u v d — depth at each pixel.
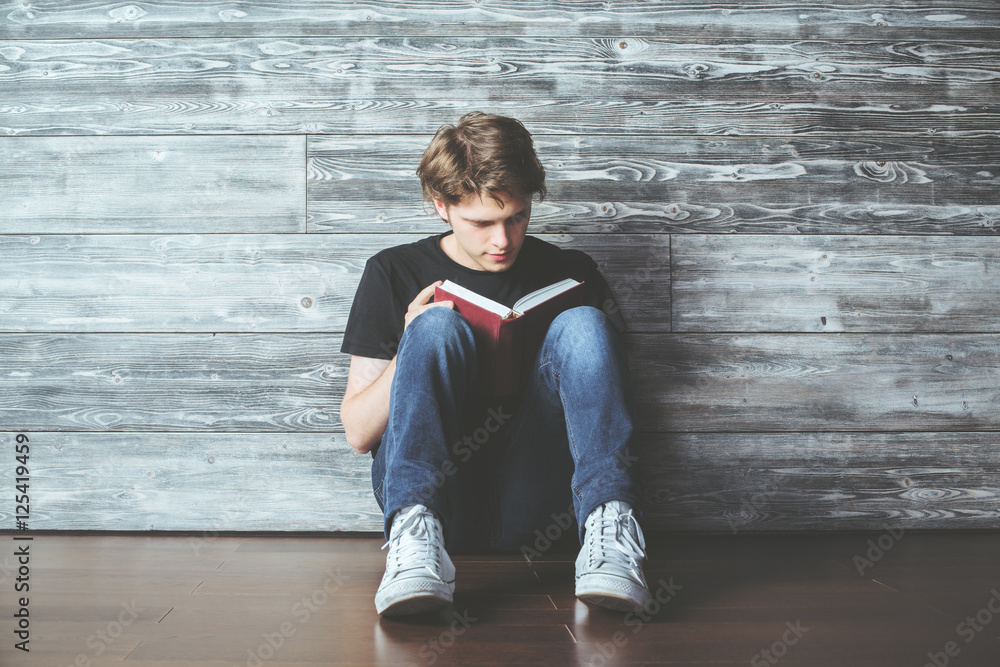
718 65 1.33
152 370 1.29
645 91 1.32
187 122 1.30
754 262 1.33
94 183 1.29
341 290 1.30
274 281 1.30
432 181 0.96
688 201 1.32
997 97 1.33
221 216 1.30
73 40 1.30
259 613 0.86
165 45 1.30
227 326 1.30
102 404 1.29
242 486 1.29
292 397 1.29
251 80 1.30
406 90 1.31
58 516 1.29
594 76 1.32
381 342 1.06
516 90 1.31
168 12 1.30
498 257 0.99
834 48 1.33
